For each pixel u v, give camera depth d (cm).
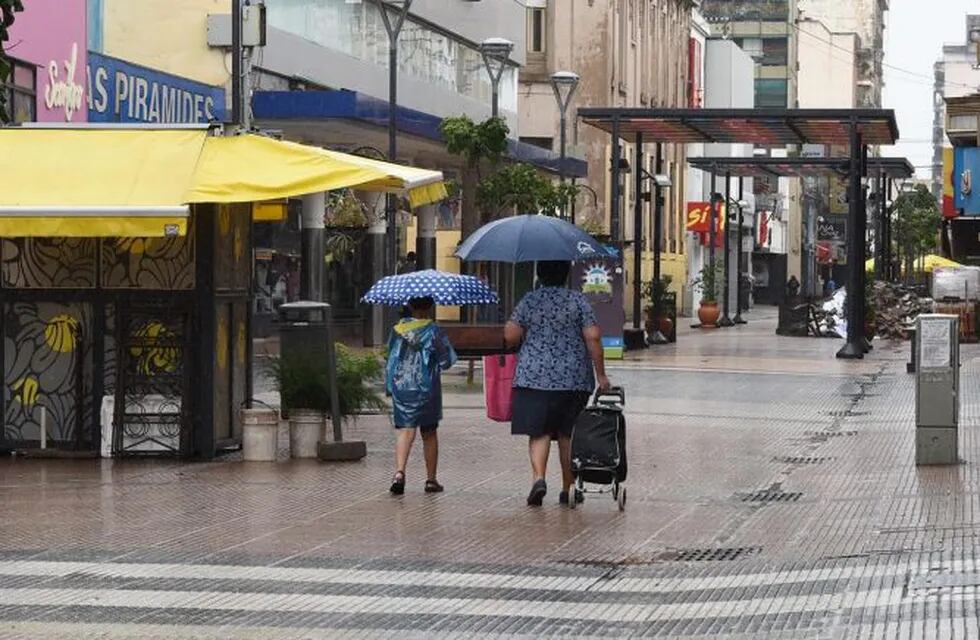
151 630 2061
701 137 9212
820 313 11475
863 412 5344
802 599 2286
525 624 2120
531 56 15162
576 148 12250
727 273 13688
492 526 2952
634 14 16625
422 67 10594
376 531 2883
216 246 3844
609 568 2564
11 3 3078
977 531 2845
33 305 3872
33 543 2733
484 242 3306
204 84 7938
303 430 3916
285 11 8475
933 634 1975
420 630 2077
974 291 11625
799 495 3375
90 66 6600
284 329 3916
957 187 9081
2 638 2009
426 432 3366
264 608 2209
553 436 3228
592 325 3166
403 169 4231
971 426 4669
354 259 9450
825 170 12619
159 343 3844
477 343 6038
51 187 3709
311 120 7725
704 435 4562
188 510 3109
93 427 3862
